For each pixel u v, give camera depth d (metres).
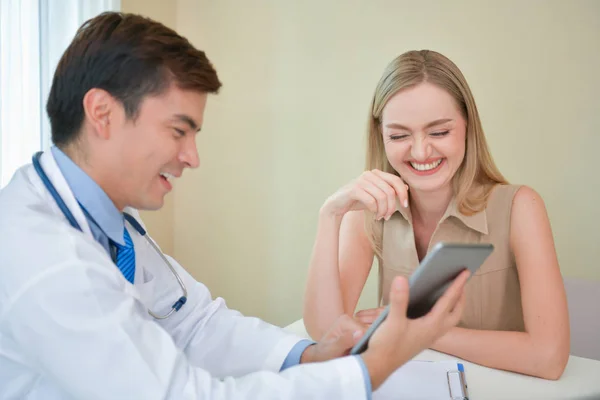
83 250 0.81
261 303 3.03
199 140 3.09
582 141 2.36
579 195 2.39
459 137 1.38
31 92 2.18
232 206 3.05
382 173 1.40
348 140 2.76
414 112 1.33
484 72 2.50
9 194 0.89
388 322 0.83
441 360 1.28
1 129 2.08
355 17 2.71
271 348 1.10
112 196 0.95
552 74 2.38
